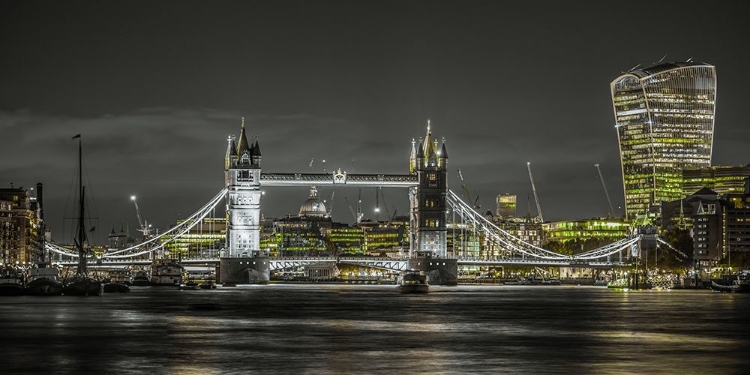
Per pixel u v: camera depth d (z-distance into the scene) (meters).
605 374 101.94
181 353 119.25
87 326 158.25
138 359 113.50
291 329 154.25
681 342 133.75
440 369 105.31
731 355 118.00
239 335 143.00
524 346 128.00
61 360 112.81
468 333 147.62
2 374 102.50
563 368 106.31
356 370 104.62
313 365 108.38
